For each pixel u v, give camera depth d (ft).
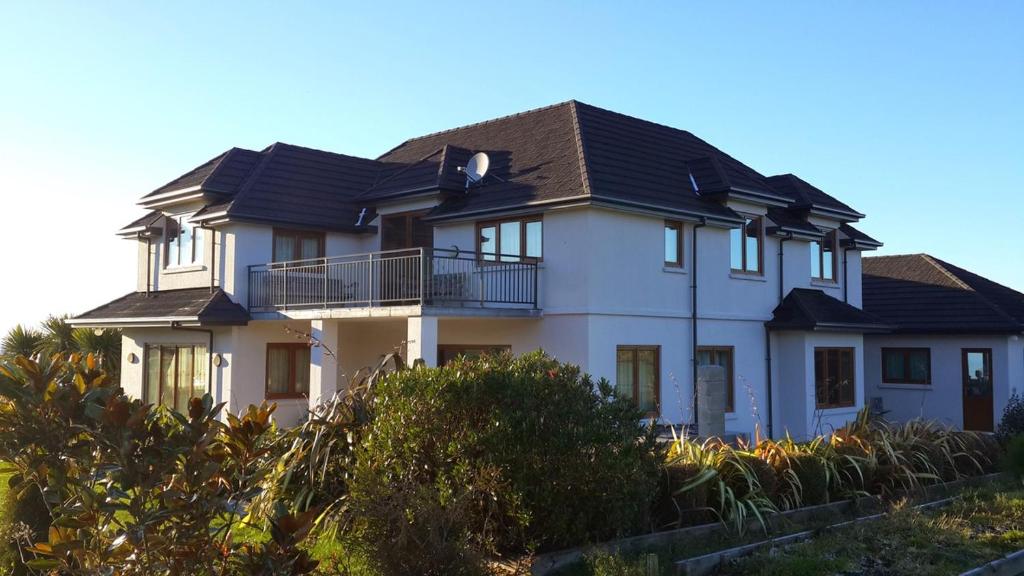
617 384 63.46
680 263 69.77
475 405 28.55
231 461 21.29
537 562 28.04
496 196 68.23
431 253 59.82
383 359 36.63
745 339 74.84
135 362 80.94
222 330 71.05
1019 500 41.63
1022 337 87.56
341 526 29.43
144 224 82.28
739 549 31.65
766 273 78.13
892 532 35.27
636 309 65.26
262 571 20.49
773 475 38.22
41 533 27.40
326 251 75.92
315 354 65.67
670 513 34.50
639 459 30.83
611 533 30.99
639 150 74.90
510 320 66.23
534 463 28.09
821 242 87.04
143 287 84.23
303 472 33.37
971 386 86.99
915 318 90.74
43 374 19.88
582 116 75.61
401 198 73.97
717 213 70.59
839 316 78.64
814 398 76.38
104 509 19.81
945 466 49.06
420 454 28.63
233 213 69.67
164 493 19.89
